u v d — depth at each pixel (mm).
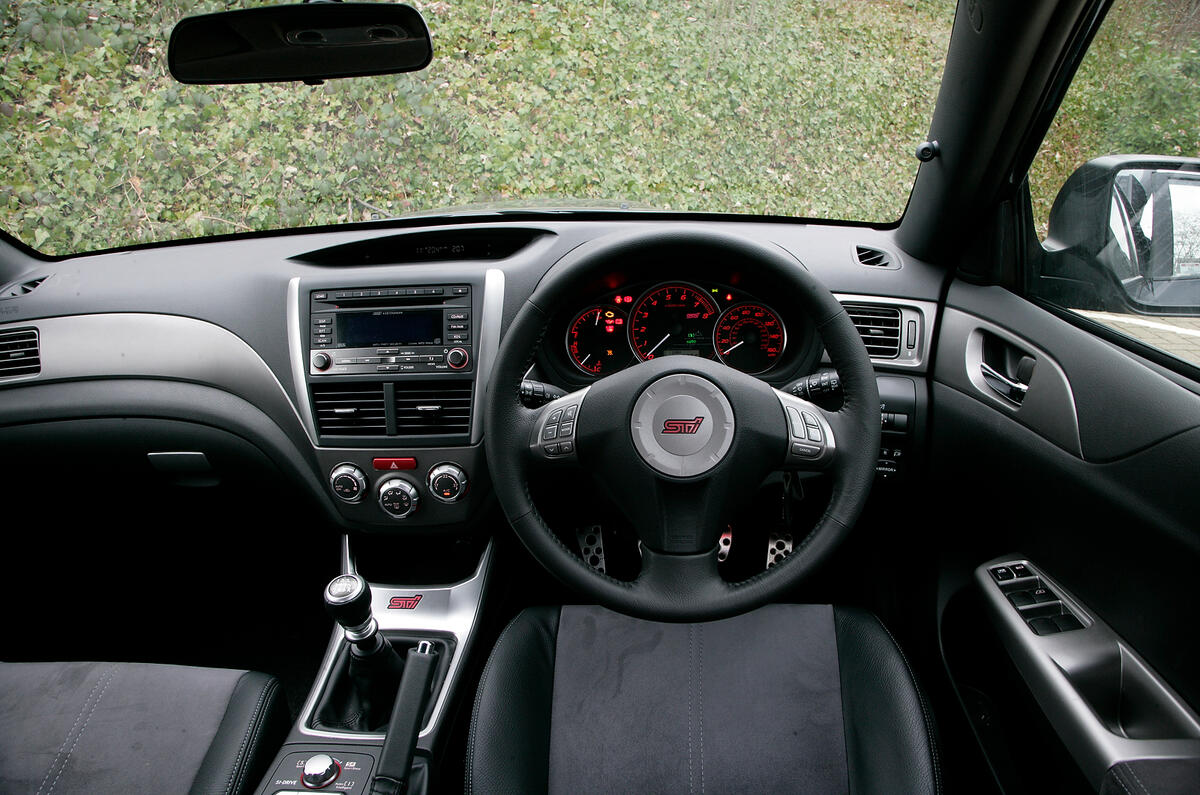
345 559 1150
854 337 832
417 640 1078
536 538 836
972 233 1061
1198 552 766
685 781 857
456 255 1163
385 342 1061
